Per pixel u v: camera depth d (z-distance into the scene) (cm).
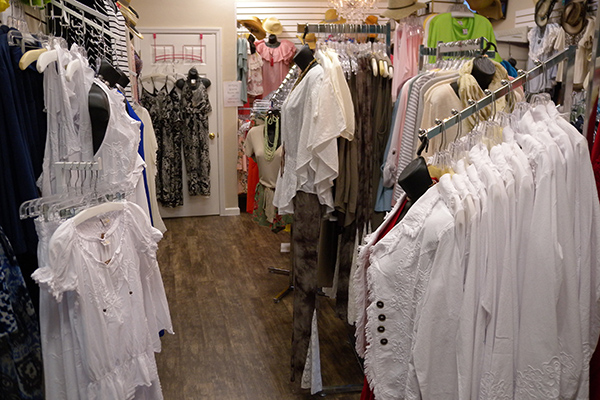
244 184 627
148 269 178
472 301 120
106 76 206
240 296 377
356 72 238
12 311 127
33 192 144
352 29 246
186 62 595
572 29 319
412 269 133
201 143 604
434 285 122
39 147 162
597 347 141
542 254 120
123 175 184
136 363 166
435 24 372
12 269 130
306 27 242
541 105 139
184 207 623
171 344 304
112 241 158
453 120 145
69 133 161
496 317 122
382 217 254
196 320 337
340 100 214
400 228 138
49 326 140
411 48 396
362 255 151
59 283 131
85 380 144
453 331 123
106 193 163
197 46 593
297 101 226
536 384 122
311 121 214
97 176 164
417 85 225
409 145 226
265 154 368
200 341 308
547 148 124
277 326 329
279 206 240
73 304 140
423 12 409
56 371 141
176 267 439
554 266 119
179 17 584
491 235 121
